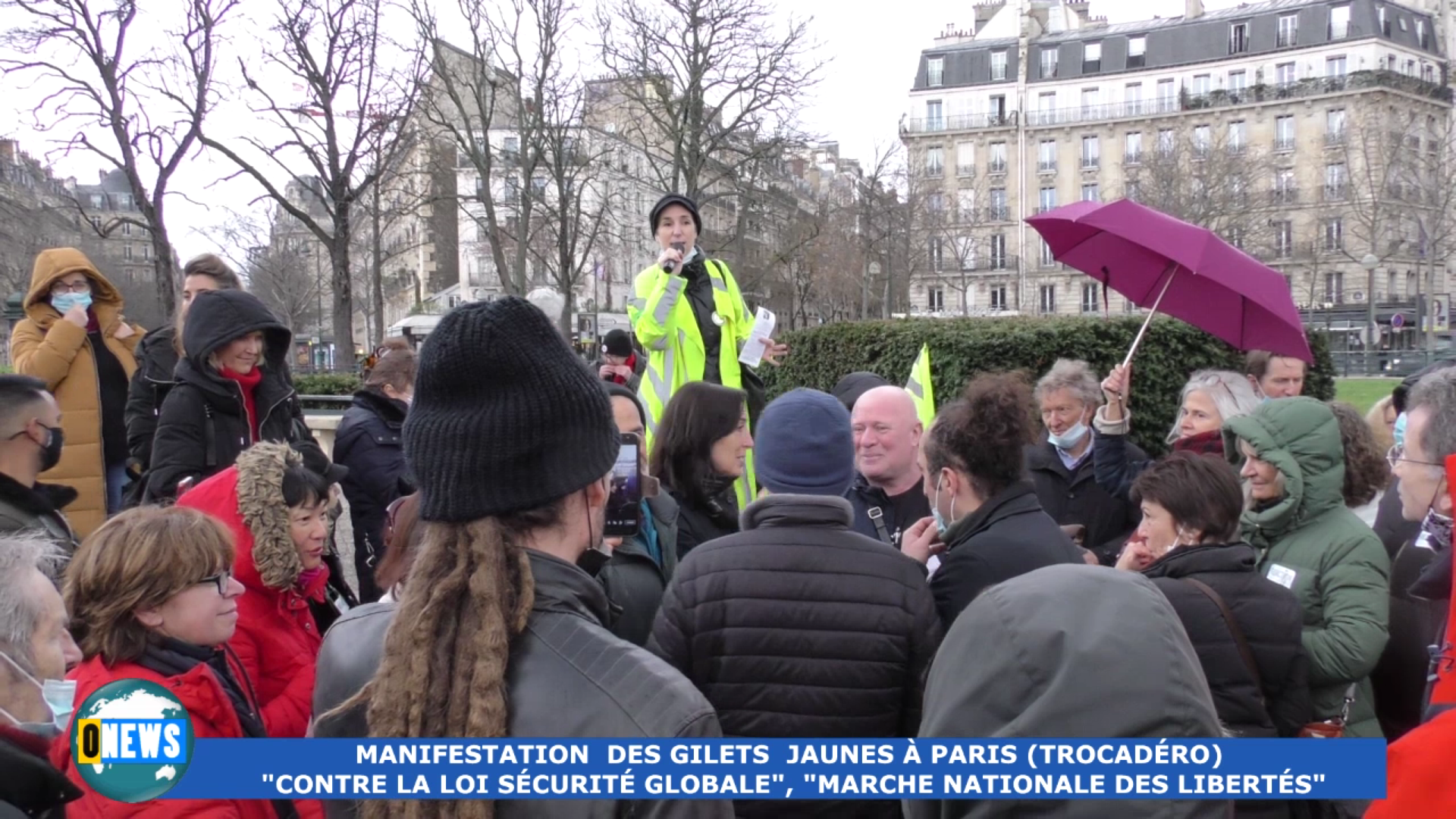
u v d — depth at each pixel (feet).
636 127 103.19
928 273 196.75
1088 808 4.37
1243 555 8.75
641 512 10.34
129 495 14.38
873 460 11.27
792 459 8.46
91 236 122.31
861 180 144.15
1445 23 221.87
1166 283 14.39
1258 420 10.46
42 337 16.08
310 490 9.86
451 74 97.04
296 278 141.69
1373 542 9.82
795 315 171.22
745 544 8.26
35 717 6.20
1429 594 8.01
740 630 7.93
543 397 4.75
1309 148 197.98
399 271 176.14
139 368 14.61
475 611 4.54
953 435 9.26
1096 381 15.33
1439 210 127.34
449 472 4.71
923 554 9.93
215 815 6.97
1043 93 224.94
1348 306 180.86
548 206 101.14
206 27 68.18
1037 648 4.48
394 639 4.61
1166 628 4.52
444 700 4.42
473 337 4.73
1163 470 9.36
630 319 17.03
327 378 50.39
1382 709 10.48
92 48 64.90
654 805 4.40
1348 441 11.91
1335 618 9.55
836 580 7.98
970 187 228.02
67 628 7.47
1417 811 4.99
